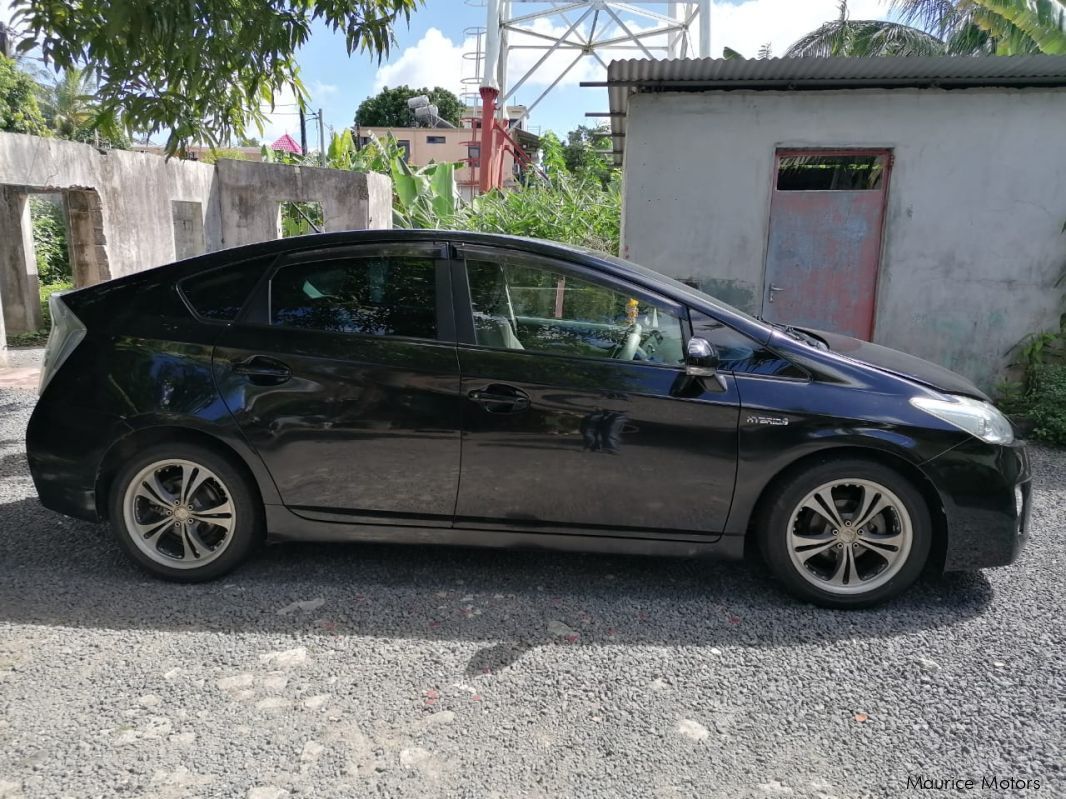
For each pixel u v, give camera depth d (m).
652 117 7.46
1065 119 7.07
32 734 2.50
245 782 2.30
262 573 3.73
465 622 3.29
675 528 3.43
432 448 3.43
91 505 3.56
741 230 7.55
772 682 2.88
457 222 14.80
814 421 3.30
